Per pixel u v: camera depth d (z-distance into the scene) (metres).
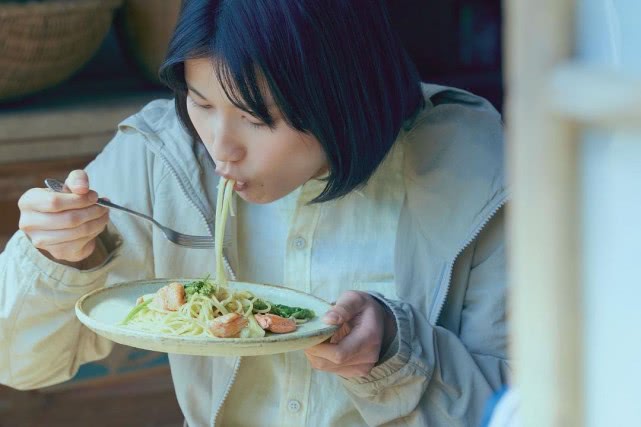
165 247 1.76
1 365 1.74
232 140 1.46
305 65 1.41
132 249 1.78
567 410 0.61
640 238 0.60
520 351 0.64
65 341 1.73
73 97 2.97
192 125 1.66
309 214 1.72
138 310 1.53
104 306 1.57
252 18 1.38
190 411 1.82
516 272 0.63
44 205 1.54
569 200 0.60
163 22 2.86
